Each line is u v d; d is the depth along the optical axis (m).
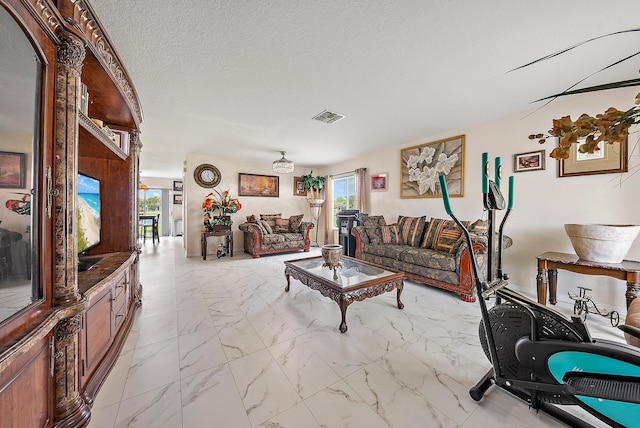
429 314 2.40
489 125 3.28
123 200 2.40
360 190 5.30
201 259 5.00
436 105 2.80
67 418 1.07
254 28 1.62
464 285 2.74
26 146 0.90
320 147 4.65
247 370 1.56
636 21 1.53
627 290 2.01
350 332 2.05
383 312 2.45
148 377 1.49
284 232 5.89
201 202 5.40
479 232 3.00
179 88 2.40
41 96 0.94
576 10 1.46
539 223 2.86
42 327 0.89
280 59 1.95
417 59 1.95
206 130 3.66
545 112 2.80
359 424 1.18
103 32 1.37
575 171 2.61
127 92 1.93
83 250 1.84
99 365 1.47
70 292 1.07
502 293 1.30
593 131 0.64
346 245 4.88
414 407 1.28
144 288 3.16
